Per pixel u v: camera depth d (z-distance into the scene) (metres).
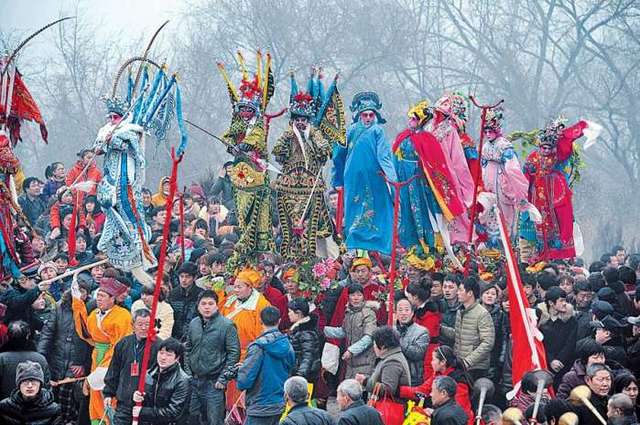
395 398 18.16
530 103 69.38
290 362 18.67
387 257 24.42
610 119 68.44
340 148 22.94
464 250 23.34
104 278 20.20
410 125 22.83
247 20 67.19
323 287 21.97
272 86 22.72
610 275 22.34
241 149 22.17
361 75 64.25
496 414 16.69
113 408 19.42
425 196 22.56
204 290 21.69
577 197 62.12
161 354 18.31
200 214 30.50
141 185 21.47
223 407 20.02
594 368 17.03
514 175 23.55
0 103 21.11
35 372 16.72
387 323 21.38
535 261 24.84
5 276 21.19
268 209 22.38
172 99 21.62
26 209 29.92
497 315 20.66
